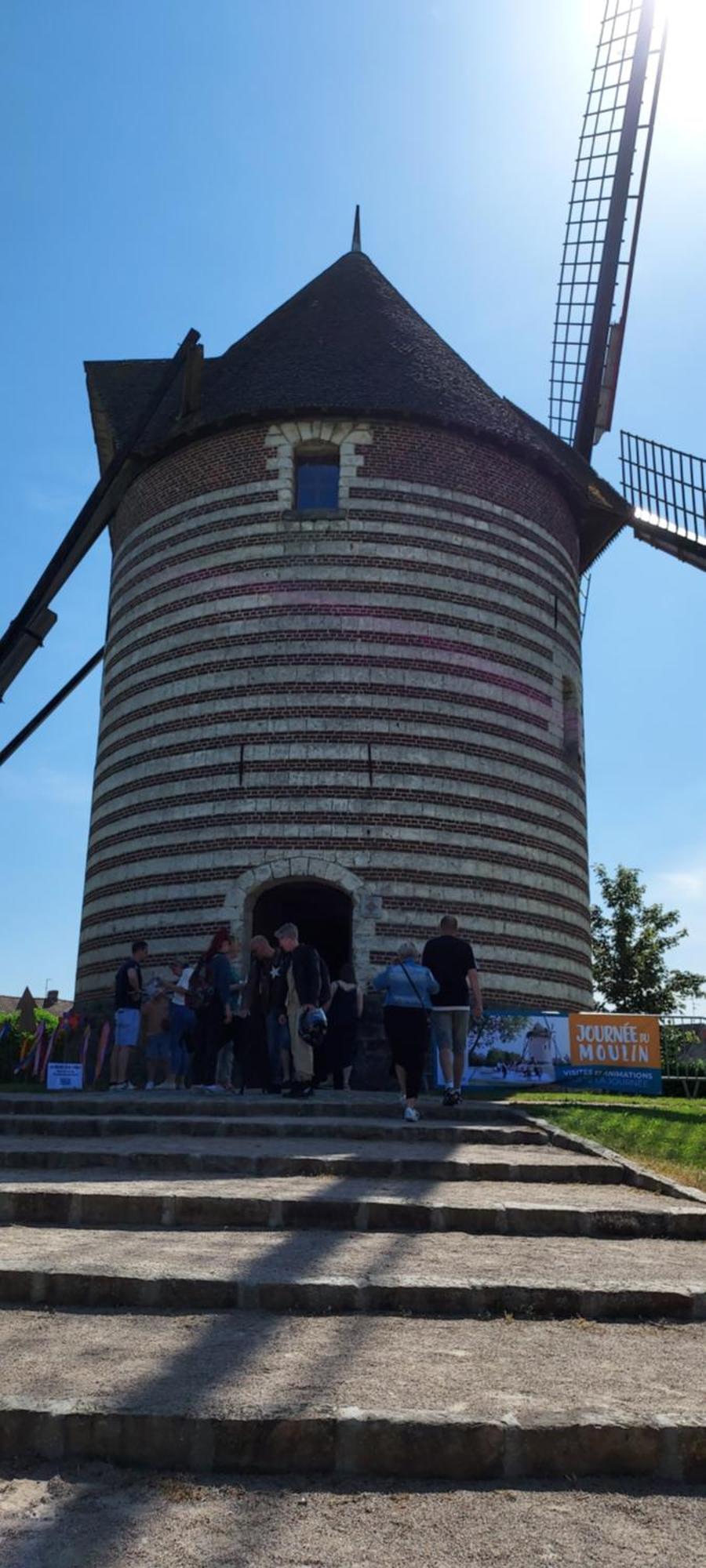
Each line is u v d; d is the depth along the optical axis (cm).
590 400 2652
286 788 1811
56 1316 523
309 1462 396
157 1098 1238
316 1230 681
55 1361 459
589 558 2589
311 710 1841
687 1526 365
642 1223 689
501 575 2006
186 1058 1609
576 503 2270
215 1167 839
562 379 2744
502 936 1838
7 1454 401
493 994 1802
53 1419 402
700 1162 874
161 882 1855
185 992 1565
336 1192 736
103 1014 1898
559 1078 1580
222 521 1981
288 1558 338
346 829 1791
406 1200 703
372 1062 1700
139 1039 1717
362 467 1956
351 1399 420
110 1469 395
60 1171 831
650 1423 404
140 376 2498
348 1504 375
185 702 1919
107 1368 451
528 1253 630
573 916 1997
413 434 1992
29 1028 2053
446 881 1806
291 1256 601
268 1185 766
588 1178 841
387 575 1908
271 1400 416
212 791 1844
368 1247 630
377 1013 1722
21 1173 820
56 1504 370
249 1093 1448
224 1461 396
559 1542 352
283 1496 379
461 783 1858
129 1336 492
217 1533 353
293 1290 538
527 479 2112
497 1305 541
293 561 1912
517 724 1956
